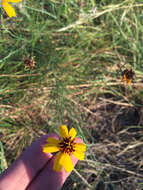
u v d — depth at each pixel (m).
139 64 0.25
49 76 0.23
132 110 0.25
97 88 0.24
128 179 0.22
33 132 0.22
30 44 0.23
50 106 0.22
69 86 0.23
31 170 0.17
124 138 0.24
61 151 0.15
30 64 0.21
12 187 0.17
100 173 0.22
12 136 0.23
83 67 0.24
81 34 0.25
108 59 0.24
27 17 0.23
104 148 0.23
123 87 0.25
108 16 0.26
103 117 0.24
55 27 0.25
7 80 0.22
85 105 0.24
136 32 0.25
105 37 0.26
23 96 0.22
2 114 0.22
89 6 0.25
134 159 0.23
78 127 0.21
